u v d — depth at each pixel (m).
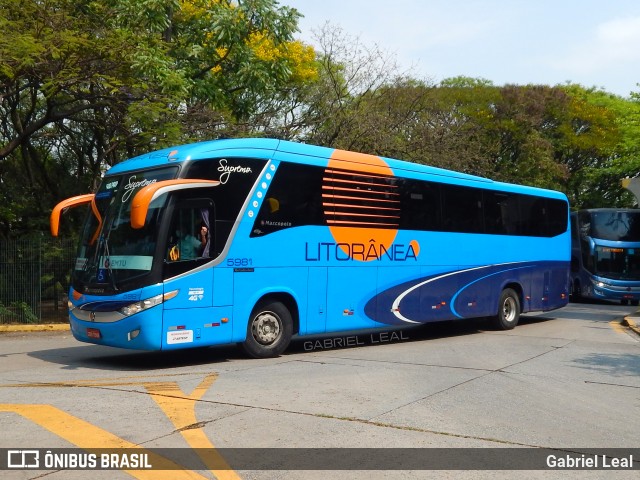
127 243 10.95
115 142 20.30
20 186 23.25
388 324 14.09
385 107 28.58
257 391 8.76
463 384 9.45
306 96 26.70
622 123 33.97
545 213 19.09
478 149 30.59
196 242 11.03
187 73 20.66
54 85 16.38
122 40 17.00
